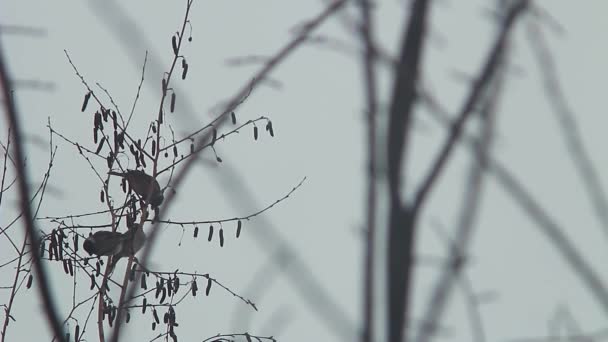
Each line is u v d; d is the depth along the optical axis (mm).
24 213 12922
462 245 13297
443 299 13227
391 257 13172
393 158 13258
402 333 13141
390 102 13352
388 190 13234
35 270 12969
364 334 13148
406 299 13156
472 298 13258
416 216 13234
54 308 12984
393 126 13297
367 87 13367
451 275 13266
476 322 13250
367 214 13211
